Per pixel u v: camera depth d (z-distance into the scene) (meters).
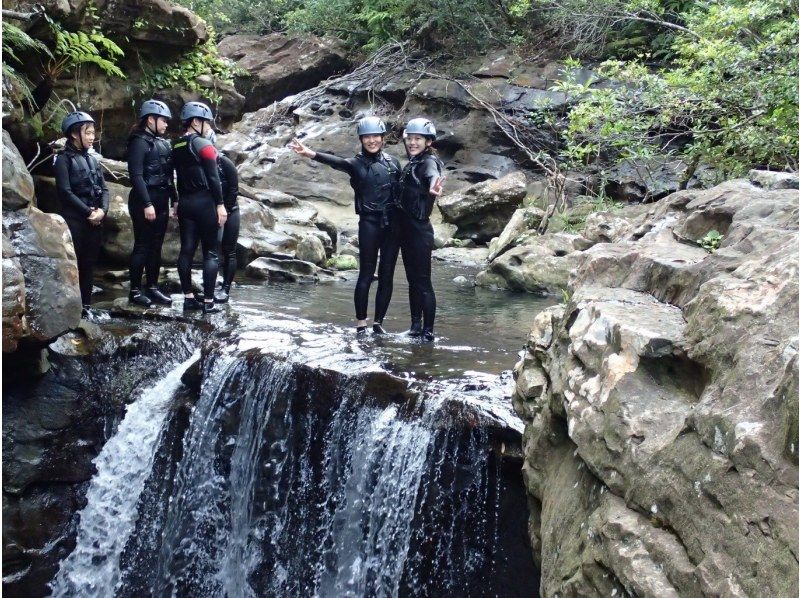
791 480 2.57
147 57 10.81
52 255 6.07
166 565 6.42
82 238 7.32
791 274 3.18
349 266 11.66
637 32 15.83
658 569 2.92
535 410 4.66
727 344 3.17
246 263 10.34
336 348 6.63
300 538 5.89
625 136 10.83
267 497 6.05
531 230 12.42
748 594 2.53
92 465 6.73
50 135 8.72
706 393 3.08
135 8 10.07
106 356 6.96
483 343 7.16
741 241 4.09
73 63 8.73
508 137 15.85
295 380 6.03
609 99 10.41
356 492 5.62
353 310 8.55
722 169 10.12
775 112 8.80
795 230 3.87
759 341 3.00
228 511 6.27
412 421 5.43
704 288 3.54
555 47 17.38
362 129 6.94
